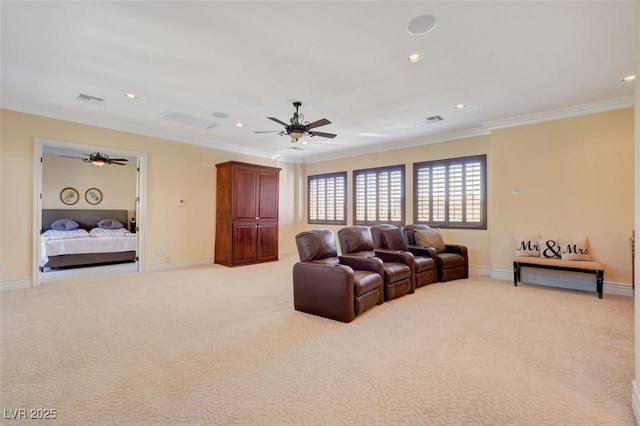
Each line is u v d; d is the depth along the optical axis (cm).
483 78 362
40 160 474
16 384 207
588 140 453
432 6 236
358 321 332
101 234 718
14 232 452
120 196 877
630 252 427
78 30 267
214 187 697
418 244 545
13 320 327
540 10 239
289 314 353
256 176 690
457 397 196
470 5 234
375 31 268
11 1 228
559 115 471
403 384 211
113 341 277
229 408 184
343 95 413
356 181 779
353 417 177
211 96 418
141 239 589
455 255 533
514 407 187
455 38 279
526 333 298
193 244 661
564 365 237
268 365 236
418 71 344
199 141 663
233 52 304
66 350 258
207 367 232
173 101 438
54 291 446
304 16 247
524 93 406
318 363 239
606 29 264
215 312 359
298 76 356
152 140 598
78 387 204
